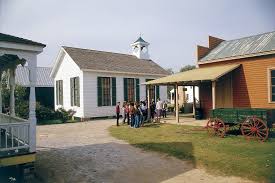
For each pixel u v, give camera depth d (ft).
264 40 66.74
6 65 43.14
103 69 89.76
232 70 64.23
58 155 39.37
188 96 138.31
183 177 29.30
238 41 75.61
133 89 98.94
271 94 60.49
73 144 47.16
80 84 87.10
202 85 76.07
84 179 29.58
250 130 44.91
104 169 32.78
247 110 45.34
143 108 70.74
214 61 71.77
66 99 94.63
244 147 39.22
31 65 31.83
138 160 36.32
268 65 60.90
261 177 27.27
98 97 89.25
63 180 29.40
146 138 50.44
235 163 31.81
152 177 29.73
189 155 36.70
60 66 97.66
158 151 40.63
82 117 85.66
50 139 52.60
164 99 109.19
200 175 29.60
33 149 30.91
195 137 48.75
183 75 71.72
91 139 51.85
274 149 37.11
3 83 84.02
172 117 85.35
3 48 29.86
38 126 73.92
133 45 121.49
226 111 48.14
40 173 31.63
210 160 33.86
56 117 86.43
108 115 91.45
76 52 95.40
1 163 28.73
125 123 75.05
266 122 43.29
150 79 104.63
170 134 53.31
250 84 64.28
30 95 31.48
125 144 46.44
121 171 31.96
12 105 42.93
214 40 80.59
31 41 31.86
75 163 35.32
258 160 32.12
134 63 107.96
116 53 113.19
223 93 70.13
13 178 29.48
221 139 45.96
